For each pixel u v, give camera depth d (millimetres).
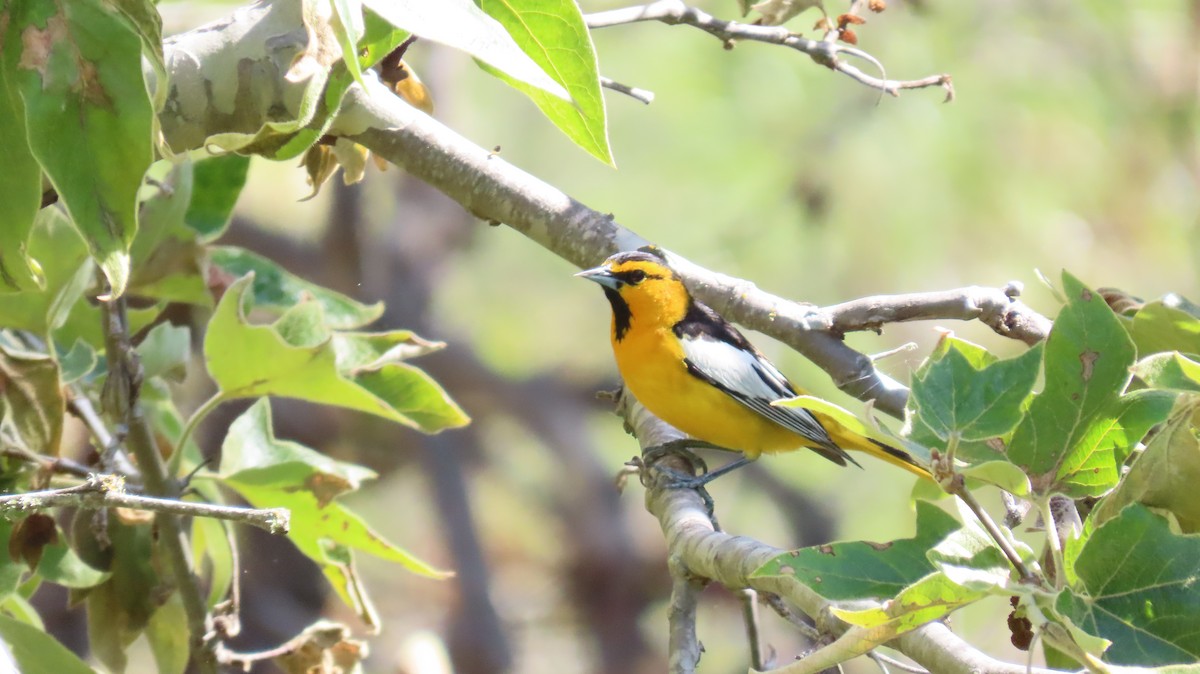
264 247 20438
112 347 7773
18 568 7551
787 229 18688
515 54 4945
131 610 8773
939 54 18312
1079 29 18734
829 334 8828
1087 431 5250
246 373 8016
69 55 5324
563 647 22375
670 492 8828
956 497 4953
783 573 4953
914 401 5137
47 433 7867
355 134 8805
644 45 19016
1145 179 18672
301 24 7527
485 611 21344
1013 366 5117
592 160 19562
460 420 9266
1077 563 4797
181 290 9398
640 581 22594
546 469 23328
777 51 18547
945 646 5090
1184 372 5102
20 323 8023
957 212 18375
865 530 21859
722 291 8945
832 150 18344
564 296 22766
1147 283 18922
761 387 11484
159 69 5504
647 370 11445
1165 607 4684
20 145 5621
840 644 4660
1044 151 18359
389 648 20641
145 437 7922
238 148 6656
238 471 8266
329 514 8484
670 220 18844
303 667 8289
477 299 22578
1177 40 18906
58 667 7008
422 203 22219
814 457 22359
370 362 9086
